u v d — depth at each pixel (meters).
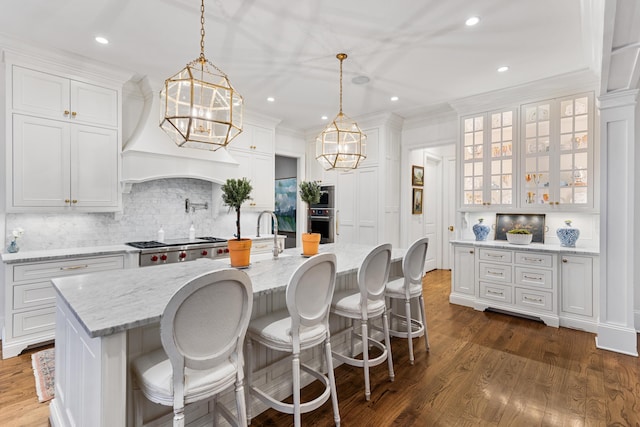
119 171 3.38
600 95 2.81
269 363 2.07
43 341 2.78
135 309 1.35
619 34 1.83
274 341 1.72
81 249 3.18
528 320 3.60
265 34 2.62
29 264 2.72
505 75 3.42
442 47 2.82
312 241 2.65
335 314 2.48
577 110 3.42
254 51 2.90
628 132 2.73
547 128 3.60
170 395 1.23
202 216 4.43
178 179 4.18
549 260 3.43
